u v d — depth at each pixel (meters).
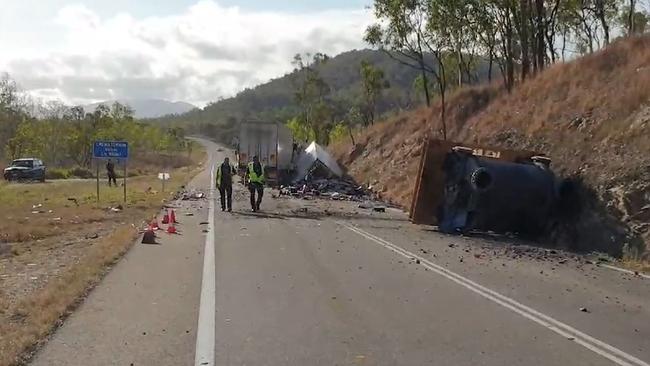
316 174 44.66
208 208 27.98
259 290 10.88
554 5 41.03
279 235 18.73
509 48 38.22
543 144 24.42
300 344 7.76
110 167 45.75
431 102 47.94
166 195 35.16
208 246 16.19
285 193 38.09
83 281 11.16
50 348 7.46
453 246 17.41
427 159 22.31
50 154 77.38
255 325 8.60
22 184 50.19
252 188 26.77
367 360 7.17
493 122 32.78
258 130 45.22
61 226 21.34
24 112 79.12
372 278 12.23
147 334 8.09
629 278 13.10
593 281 12.61
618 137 20.02
